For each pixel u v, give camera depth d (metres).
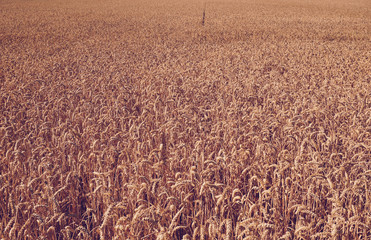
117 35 26.28
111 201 3.97
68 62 15.03
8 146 5.45
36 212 3.92
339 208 3.22
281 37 26.09
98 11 45.78
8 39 24.36
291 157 4.75
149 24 33.19
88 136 6.05
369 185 4.25
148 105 7.97
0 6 51.78
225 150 5.39
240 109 7.60
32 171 4.57
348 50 18.41
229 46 20.66
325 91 9.27
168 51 17.98
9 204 3.87
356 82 10.73
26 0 65.06
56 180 4.80
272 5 55.91
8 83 10.53
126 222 3.40
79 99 9.08
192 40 24.31
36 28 29.98
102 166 4.99
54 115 7.55
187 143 5.85
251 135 5.85
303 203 4.17
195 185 4.02
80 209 4.68
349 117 6.81
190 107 7.31
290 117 6.67
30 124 6.62
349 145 5.38
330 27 31.20
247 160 5.21
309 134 5.49
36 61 15.17
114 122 6.45
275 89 9.51
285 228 3.76
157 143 5.98
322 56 16.92
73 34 26.59
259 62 14.73
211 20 36.16
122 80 10.70
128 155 4.79
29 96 8.21
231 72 12.07
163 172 4.73
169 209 3.60
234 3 59.72
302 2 62.88
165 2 62.00
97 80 10.95
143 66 13.46
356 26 31.80
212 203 4.29
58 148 5.47
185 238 2.98
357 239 3.53
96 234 4.01
